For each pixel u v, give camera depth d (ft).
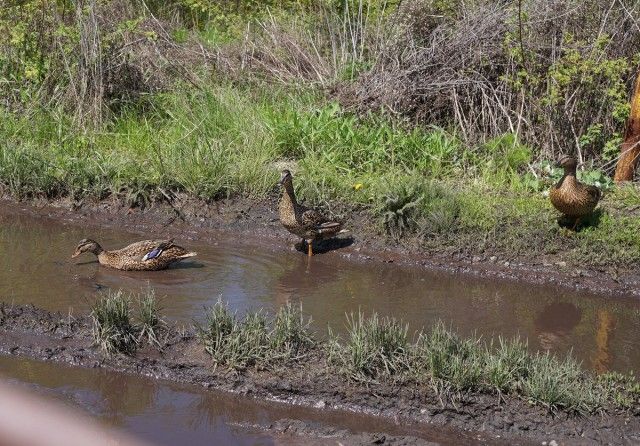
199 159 50.80
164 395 32.50
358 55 61.98
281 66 62.80
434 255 45.42
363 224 47.55
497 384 31.22
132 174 51.08
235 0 74.90
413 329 36.96
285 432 30.35
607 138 53.67
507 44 54.19
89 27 58.70
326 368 32.81
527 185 50.06
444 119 56.95
